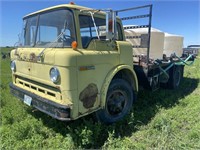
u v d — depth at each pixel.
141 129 3.88
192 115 4.39
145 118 4.35
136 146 3.24
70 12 3.29
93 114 3.75
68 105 3.03
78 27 3.25
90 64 3.29
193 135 3.49
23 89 4.02
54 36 3.53
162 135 3.52
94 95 3.44
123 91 4.19
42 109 3.39
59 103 3.11
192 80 8.46
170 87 6.95
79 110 3.21
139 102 5.23
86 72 3.24
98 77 3.48
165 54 6.64
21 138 3.52
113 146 3.24
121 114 4.20
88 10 3.46
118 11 5.11
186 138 3.47
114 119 4.04
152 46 5.50
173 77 6.86
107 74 3.67
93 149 3.27
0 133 3.64
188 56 7.95
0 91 6.27
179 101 5.36
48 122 4.00
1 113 4.50
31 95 3.65
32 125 3.80
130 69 4.17
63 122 3.94
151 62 5.16
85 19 3.42
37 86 3.69
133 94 4.53
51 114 3.20
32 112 4.53
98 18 3.69
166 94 6.16
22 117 4.32
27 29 4.23
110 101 3.98
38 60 3.42
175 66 6.89
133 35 5.32
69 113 3.04
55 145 3.31
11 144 3.35
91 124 3.58
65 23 3.33
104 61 3.57
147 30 5.16
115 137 3.62
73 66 3.03
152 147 3.29
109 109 3.97
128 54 4.16
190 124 4.05
